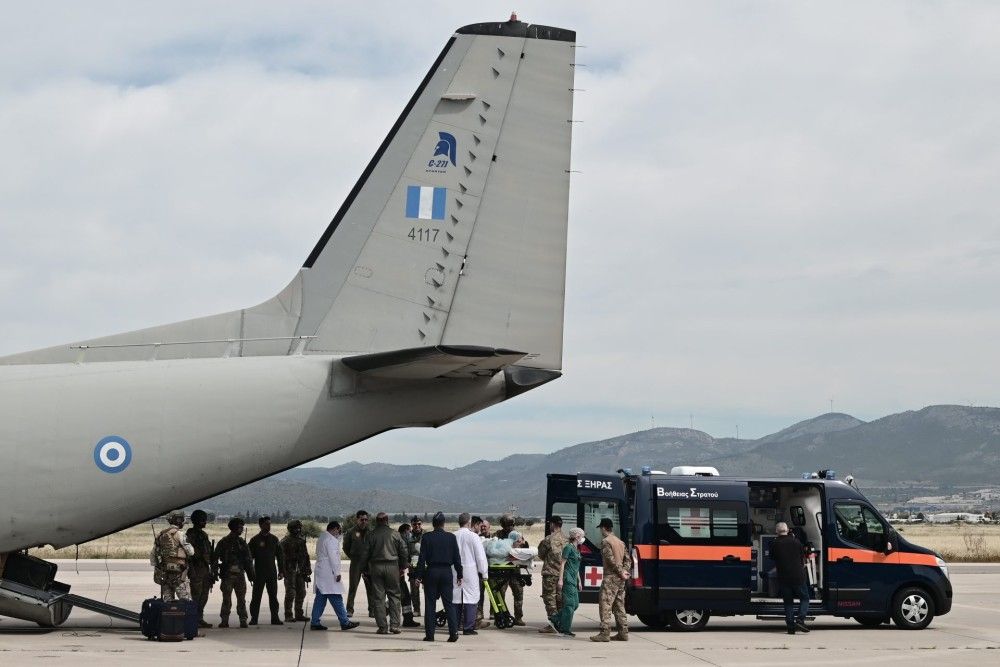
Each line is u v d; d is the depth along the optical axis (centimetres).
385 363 1266
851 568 1623
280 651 1265
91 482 1274
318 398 1335
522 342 1396
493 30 1440
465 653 1284
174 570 1366
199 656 1205
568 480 1664
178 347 1352
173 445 1293
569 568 1530
